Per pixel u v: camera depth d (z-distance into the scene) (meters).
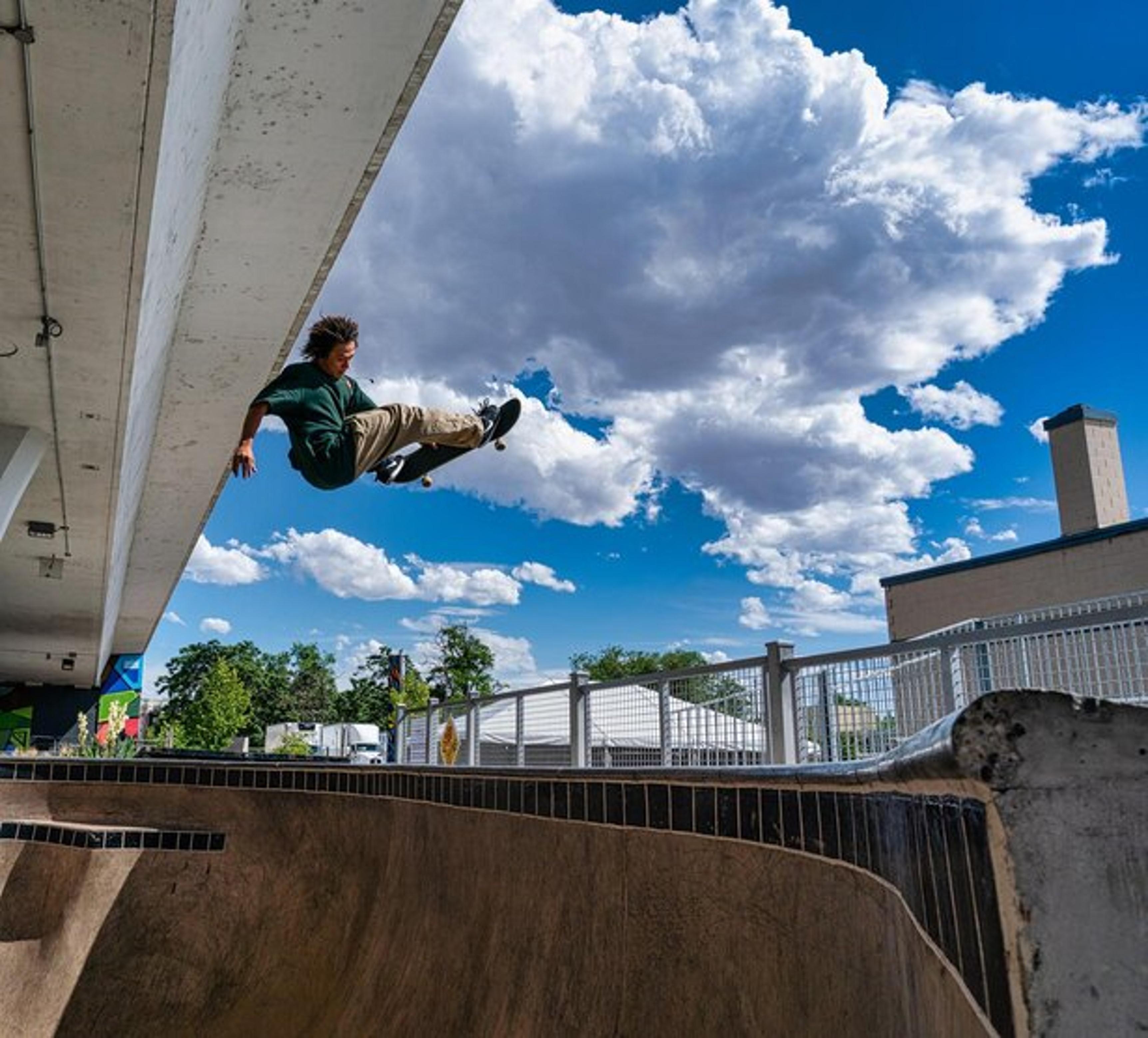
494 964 3.94
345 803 6.06
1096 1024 0.62
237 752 29.66
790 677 5.06
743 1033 2.24
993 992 0.72
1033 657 4.08
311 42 5.16
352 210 6.62
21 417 7.97
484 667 69.62
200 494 13.53
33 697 32.94
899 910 1.35
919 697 4.38
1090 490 15.88
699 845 2.63
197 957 6.19
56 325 6.29
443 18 5.07
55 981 6.17
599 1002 3.08
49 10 3.70
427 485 4.75
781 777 2.06
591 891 3.32
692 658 71.56
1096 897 0.63
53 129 4.40
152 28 3.78
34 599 17.20
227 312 7.92
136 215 5.07
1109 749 0.65
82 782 7.23
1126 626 3.71
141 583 20.48
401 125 5.85
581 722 7.26
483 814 4.35
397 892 5.22
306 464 4.16
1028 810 0.65
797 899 2.03
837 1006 1.76
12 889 6.79
